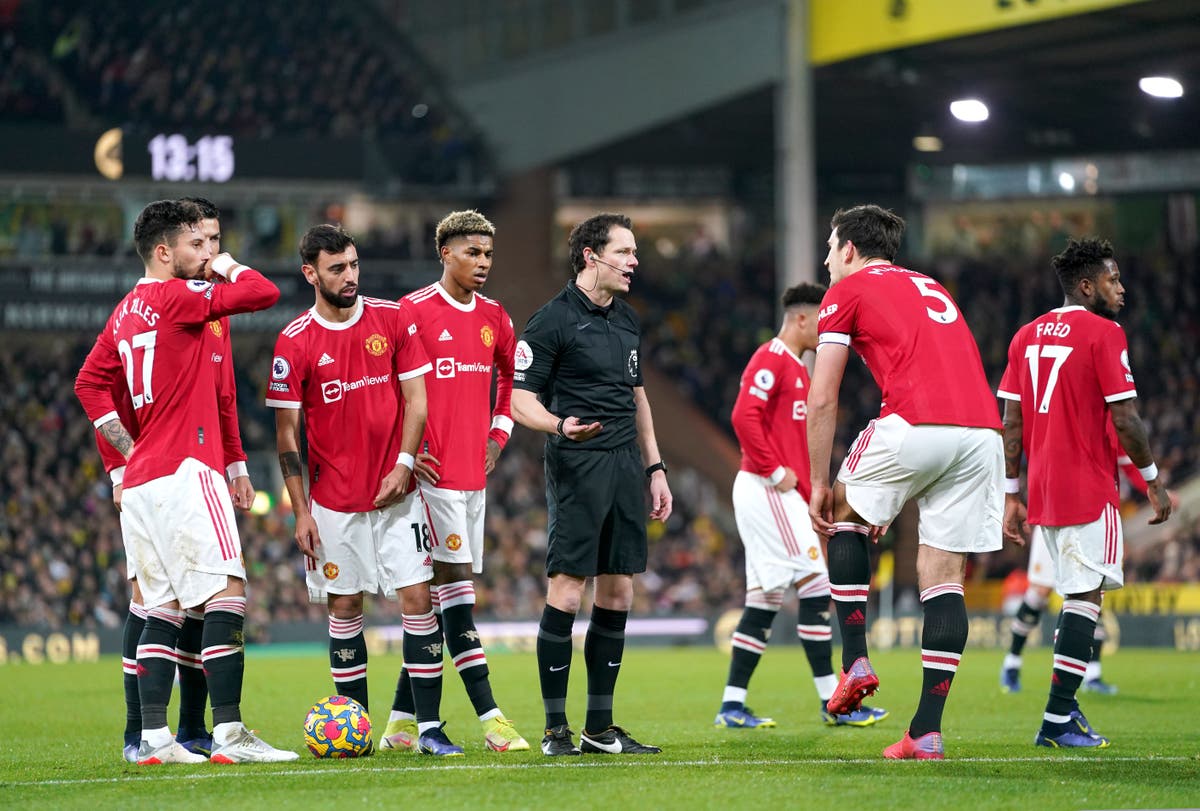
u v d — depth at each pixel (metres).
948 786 20.14
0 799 19.69
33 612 89.12
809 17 87.81
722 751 25.47
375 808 18.22
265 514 98.56
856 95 102.31
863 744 27.08
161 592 24.00
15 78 108.00
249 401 109.25
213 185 105.81
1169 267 122.00
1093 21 79.50
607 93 106.44
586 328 24.94
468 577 26.73
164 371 23.95
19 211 103.38
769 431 33.44
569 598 24.84
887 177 131.75
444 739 25.38
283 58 117.25
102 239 105.19
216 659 23.75
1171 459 104.19
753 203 131.75
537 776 21.30
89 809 18.53
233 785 20.39
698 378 122.06
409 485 25.72
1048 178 129.38
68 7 113.25
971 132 117.06
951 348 23.34
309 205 110.12
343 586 25.97
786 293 33.88
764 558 32.84
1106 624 75.56
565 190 128.50
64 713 39.38
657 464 26.53
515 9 112.88
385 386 26.09
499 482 107.00
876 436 23.38
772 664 61.50
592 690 25.05
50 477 99.69
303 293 106.94
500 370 28.45
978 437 23.11
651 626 87.81
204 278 24.80
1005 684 43.91
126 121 111.38
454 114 117.38
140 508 23.92
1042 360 27.52
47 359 108.12
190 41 115.62
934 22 79.00
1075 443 27.12
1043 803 18.77
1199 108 106.94
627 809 18.09
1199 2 75.12
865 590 24.11
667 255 132.25
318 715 24.48
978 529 23.33
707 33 98.06
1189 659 63.78
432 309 27.03
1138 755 24.67
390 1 121.50
